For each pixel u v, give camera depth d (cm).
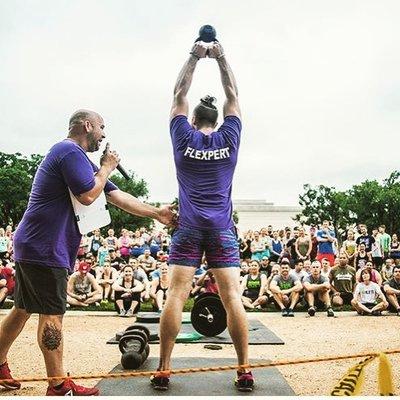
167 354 347
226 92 372
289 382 419
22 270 328
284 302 1029
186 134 353
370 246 1483
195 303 459
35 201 331
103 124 360
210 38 363
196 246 344
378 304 1000
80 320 902
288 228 1722
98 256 1459
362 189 4791
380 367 222
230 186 358
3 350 367
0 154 5138
